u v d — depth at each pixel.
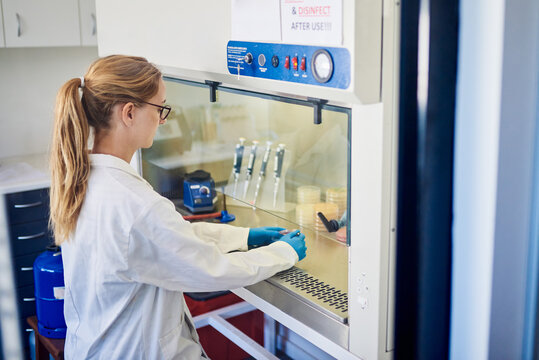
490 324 1.46
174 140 2.38
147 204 1.39
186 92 2.25
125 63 1.45
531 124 1.40
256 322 2.37
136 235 1.38
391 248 1.42
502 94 1.33
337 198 1.71
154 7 1.89
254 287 1.80
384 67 1.30
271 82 1.49
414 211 1.44
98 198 1.41
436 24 1.33
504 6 1.28
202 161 2.33
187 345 1.54
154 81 1.48
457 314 1.54
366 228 1.43
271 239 1.85
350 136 1.45
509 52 1.32
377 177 1.37
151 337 1.47
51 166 1.46
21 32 3.16
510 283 1.48
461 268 1.50
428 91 1.36
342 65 1.28
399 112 1.35
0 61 3.49
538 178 1.42
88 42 3.39
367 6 1.24
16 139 3.64
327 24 1.29
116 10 2.10
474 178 1.42
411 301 1.50
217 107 2.14
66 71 3.73
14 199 3.06
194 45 1.75
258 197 2.05
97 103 1.43
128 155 1.51
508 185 1.40
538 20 1.33
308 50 1.35
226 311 2.23
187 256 1.42
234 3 1.55
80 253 1.45
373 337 1.46
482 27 1.33
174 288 1.46
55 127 1.43
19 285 3.18
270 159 1.97
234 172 2.15
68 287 1.52
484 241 1.43
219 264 1.48
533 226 1.46
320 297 1.64
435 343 1.56
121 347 1.47
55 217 1.45
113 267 1.38
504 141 1.36
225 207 2.37
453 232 1.50
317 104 1.53
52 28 3.25
